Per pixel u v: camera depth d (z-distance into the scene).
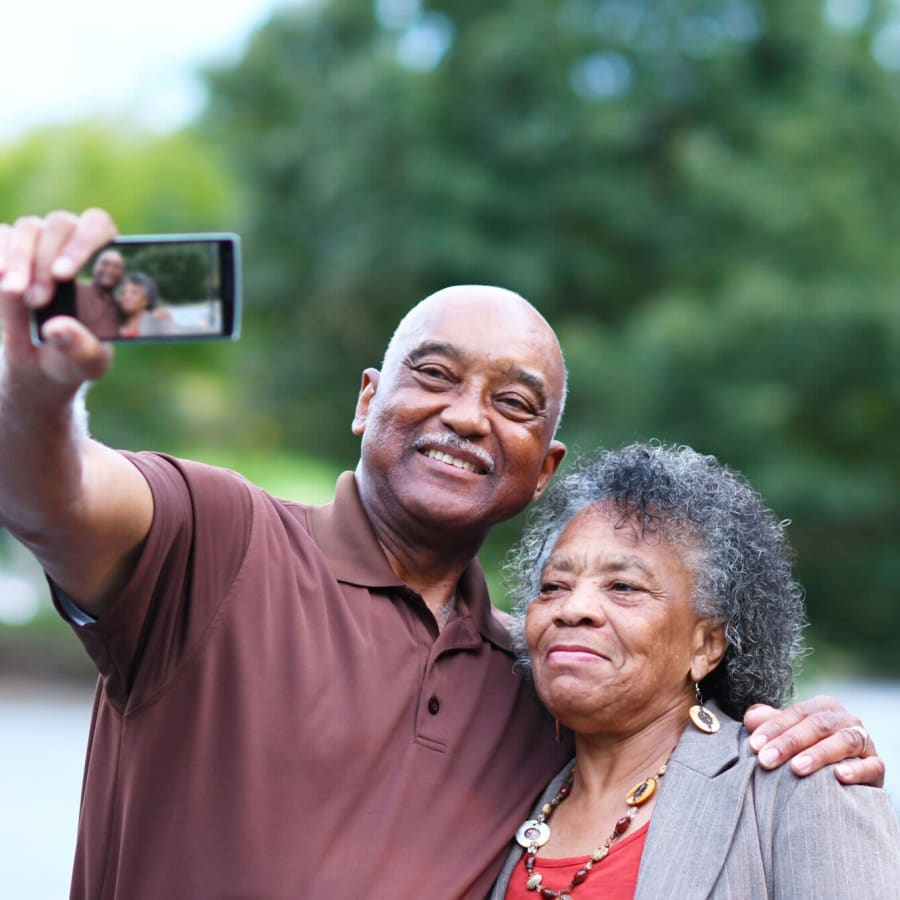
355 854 2.46
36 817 8.12
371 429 2.86
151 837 2.47
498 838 2.62
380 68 17.73
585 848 2.57
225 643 2.52
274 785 2.46
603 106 17.70
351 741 2.53
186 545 2.48
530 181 17.73
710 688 2.76
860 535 18.14
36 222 1.81
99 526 2.23
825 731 2.46
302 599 2.64
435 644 2.73
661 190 18.16
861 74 19.42
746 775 2.46
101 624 2.39
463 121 17.75
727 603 2.66
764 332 16.11
